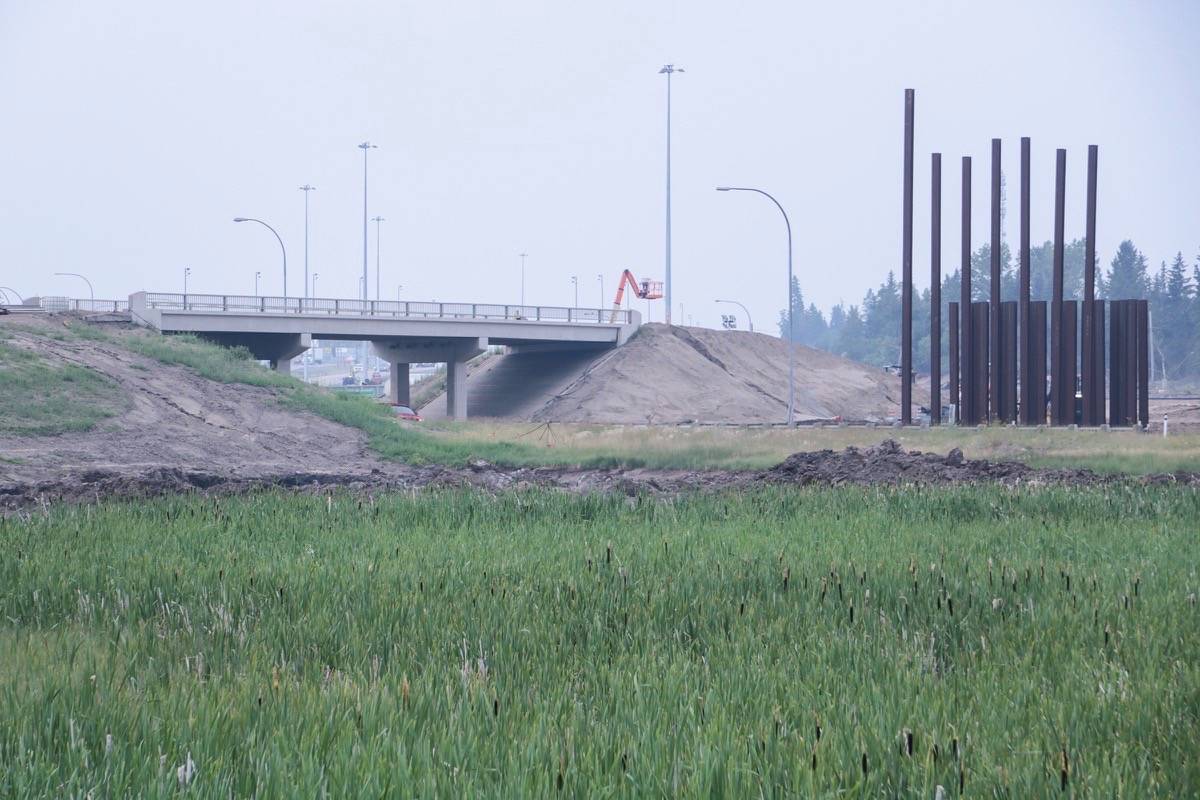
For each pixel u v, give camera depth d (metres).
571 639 34.88
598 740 23.39
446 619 36.69
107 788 21.09
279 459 170.00
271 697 26.83
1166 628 35.59
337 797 20.58
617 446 164.12
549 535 62.28
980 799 21.05
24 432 158.00
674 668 29.66
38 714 25.47
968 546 56.09
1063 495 80.06
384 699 26.31
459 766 21.98
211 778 21.55
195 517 70.06
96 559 51.81
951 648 34.31
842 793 21.03
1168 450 144.00
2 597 43.75
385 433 190.62
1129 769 22.36
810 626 36.19
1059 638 34.19
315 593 41.44
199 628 36.16
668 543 56.62
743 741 23.52
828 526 65.00
